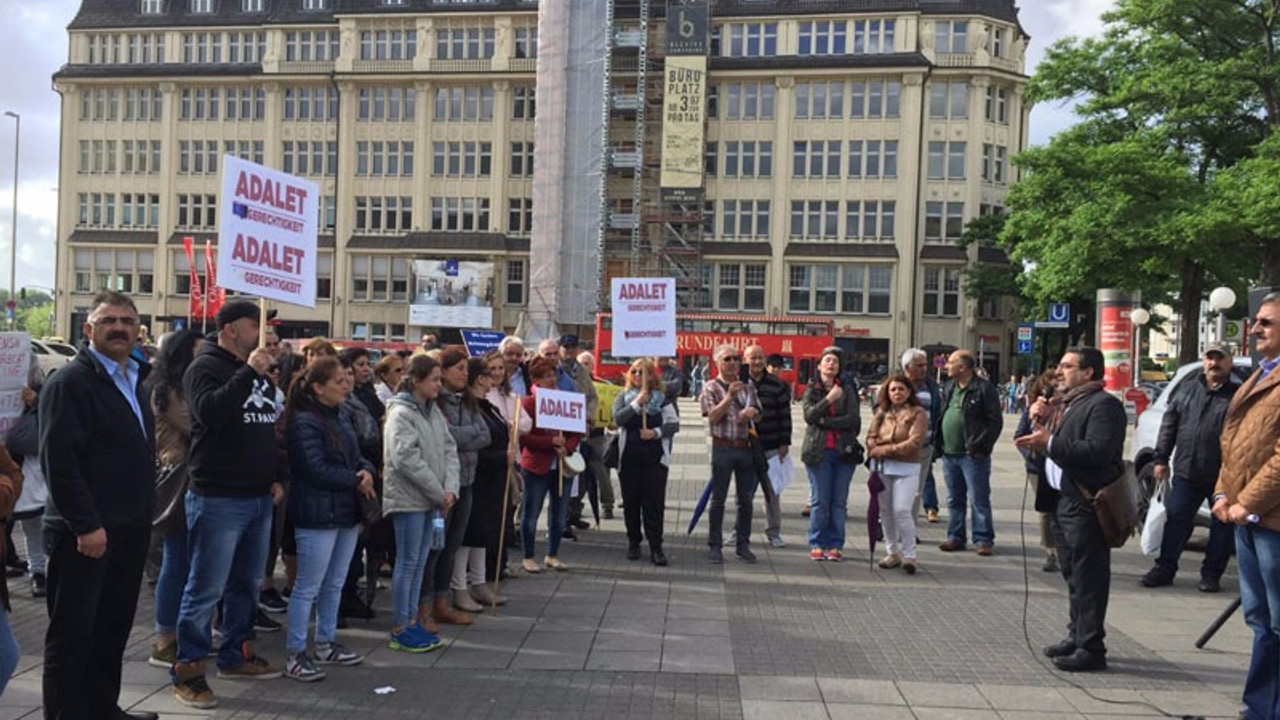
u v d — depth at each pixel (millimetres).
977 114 55438
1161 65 30375
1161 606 8500
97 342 4891
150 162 63094
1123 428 6441
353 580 7496
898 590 8789
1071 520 6562
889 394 9594
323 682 5953
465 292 58250
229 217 6129
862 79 56219
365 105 61156
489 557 8273
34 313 87625
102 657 5105
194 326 6363
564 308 55469
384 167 61031
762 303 57500
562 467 9297
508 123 60031
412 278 58438
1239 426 5551
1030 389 10656
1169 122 30344
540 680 6039
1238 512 5336
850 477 10203
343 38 60688
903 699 5797
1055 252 30469
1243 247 29578
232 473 5496
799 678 6152
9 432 7777
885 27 56094
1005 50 56625
